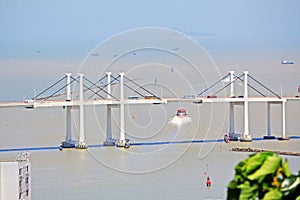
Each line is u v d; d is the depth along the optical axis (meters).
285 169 6.33
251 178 6.29
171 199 55.59
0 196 33.06
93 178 61.78
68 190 57.84
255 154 6.39
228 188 6.39
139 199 54.69
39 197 55.19
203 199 54.66
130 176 61.81
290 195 6.34
